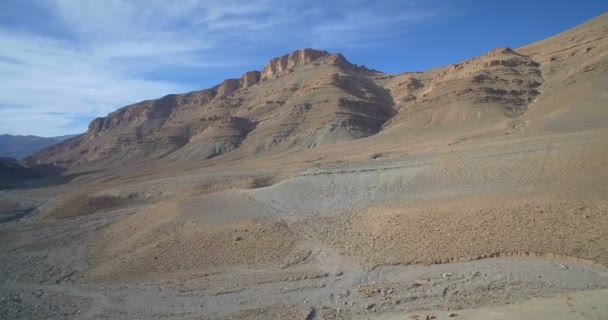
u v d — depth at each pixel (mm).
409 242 30500
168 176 115188
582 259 23312
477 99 125000
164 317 24797
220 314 24234
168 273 32062
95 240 46281
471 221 30375
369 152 98625
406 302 22328
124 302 27719
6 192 118562
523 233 27188
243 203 45875
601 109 75562
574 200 28969
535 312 18078
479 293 21828
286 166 96062
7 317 26891
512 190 34438
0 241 52219
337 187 46500
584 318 16453
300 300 24719
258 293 26531
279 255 32656
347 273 27828
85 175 175750
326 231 36094
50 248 45750
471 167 42688
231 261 32719
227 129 188125
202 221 41656
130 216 55344
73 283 32875
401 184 43438
